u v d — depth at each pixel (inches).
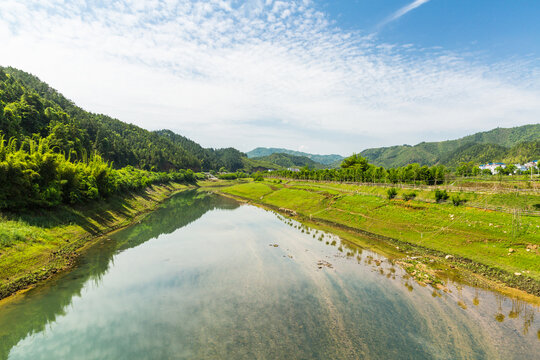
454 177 2758.4
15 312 945.5
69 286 1154.7
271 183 6205.7
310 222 2571.4
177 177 7121.1
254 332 863.1
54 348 771.4
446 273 1302.9
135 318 933.2
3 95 3848.4
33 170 1627.7
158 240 1923.0
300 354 762.2
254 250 1704.0
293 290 1160.2
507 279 1183.6
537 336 845.8
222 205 3902.6
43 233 1497.3
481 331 870.4
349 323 917.2
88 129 6063.0
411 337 842.2
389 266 1427.2
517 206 1651.1
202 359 736.3
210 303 1045.2
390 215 2187.5
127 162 6565.0
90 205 2212.1
